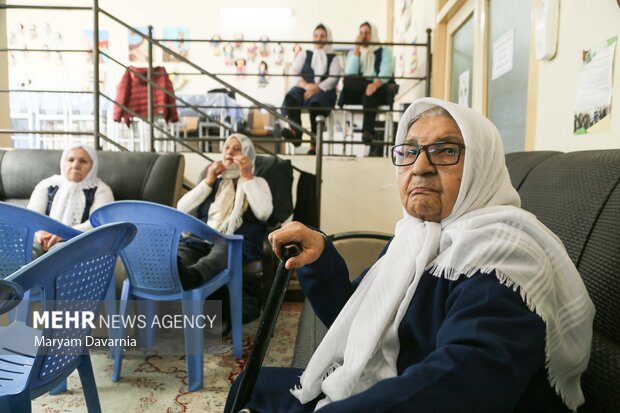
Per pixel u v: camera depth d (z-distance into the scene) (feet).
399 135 2.68
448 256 2.13
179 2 21.33
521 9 6.66
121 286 6.21
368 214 10.36
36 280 2.85
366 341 2.28
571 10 4.73
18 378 3.12
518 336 1.74
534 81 5.62
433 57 11.41
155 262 5.34
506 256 1.97
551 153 3.81
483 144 2.37
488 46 8.05
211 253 6.49
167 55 21.34
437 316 2.11
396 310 2.32
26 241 4.50
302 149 15.80
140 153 8.89
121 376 5.57
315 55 13.16
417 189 2.43
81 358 3.80
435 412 1.56
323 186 10.30
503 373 1.63
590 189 2.81
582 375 2.24
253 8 21.27
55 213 7.77
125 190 8.50
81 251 3.19
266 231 7.91
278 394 2.69
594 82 4.30
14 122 16.89
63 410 4.76
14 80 20.92
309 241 2.81
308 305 4.72
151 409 4.81
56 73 21.03
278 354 6.26
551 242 2.11
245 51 21.53
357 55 12.93
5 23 12.05
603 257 2.45
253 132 17.11
